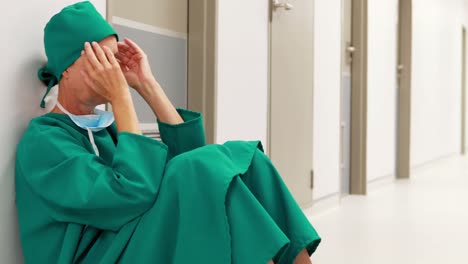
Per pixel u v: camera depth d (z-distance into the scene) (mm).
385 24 5406
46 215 1340
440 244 3025
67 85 1440
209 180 1262
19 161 1361
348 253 2791
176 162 1304
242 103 2939
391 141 5762
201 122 1603
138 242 1265
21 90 1460
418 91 6754
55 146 1312
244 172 1344
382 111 5398
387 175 5668
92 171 1264
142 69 1579
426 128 7281
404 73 6195
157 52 2471
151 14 2420
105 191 1226
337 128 4270
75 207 1246
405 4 6160
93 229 1340
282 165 3391
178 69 2633
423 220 3715
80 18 1415
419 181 6008
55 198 1275
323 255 2740
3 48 1398
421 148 7051
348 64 4758
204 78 2678
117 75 1374
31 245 1377
